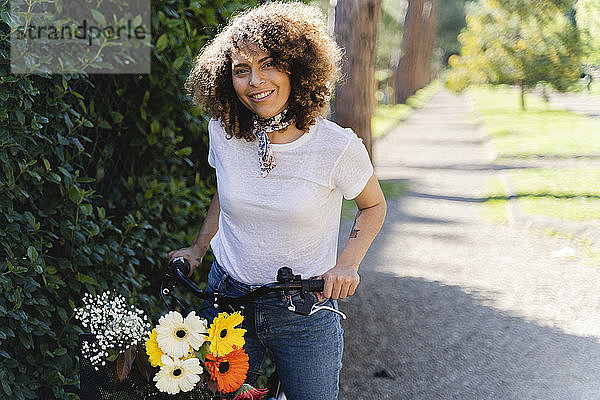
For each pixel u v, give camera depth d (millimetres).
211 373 2111
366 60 12555
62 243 2951
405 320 5852
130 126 3535
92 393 2141
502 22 29281
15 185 2631
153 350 2066
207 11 3828
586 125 23219
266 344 2496
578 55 28641
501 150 17469
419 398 4457
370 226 2422
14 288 2625
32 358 2764
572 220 9438
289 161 2320
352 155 2318
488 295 6562
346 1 12242
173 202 3709
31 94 2639
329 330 2463
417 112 34312
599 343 5395
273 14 2279
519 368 4922
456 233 9172
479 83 30875
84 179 2945
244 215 2379
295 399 2502
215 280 2516
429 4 42875
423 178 13938
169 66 3549
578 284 6910
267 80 2250
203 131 3918
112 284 3213
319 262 2418
